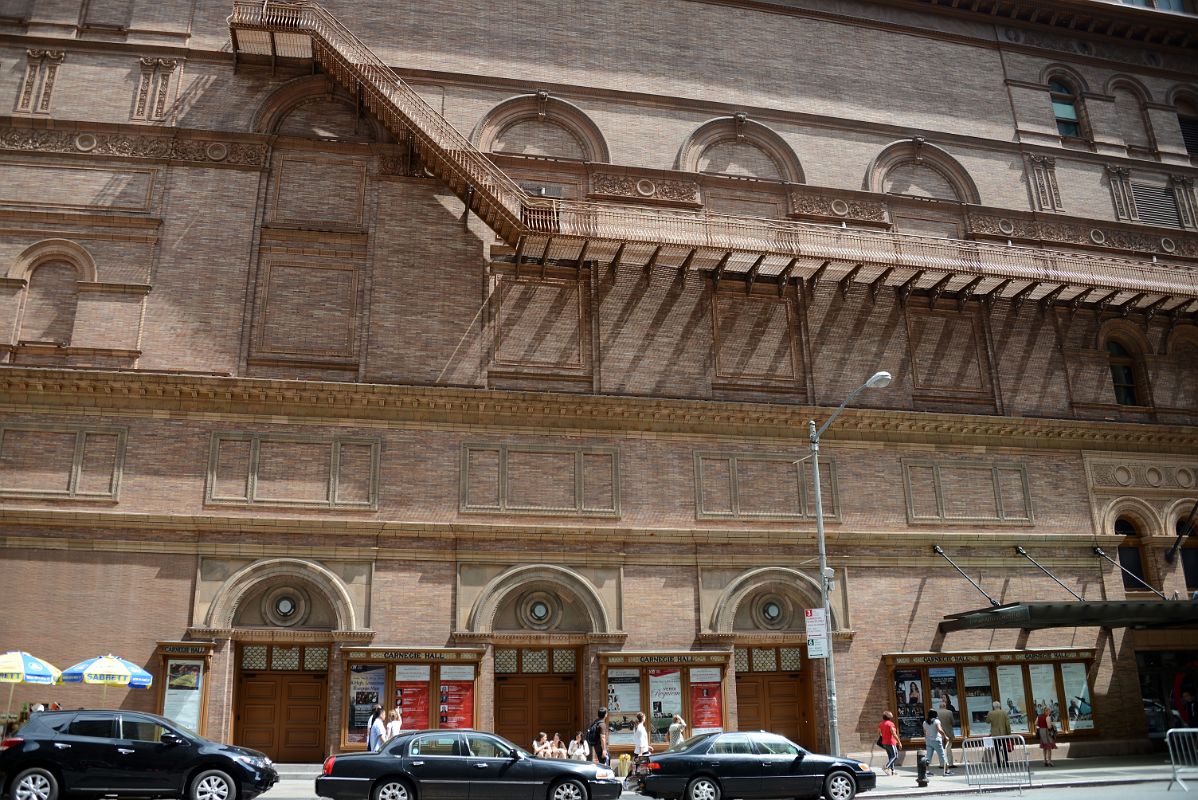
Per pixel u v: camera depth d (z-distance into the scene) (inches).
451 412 1004.6
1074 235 1291.8
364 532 952.3
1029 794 763.4
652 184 1149.7
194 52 1078.4
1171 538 1178.6
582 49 1189.7
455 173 1018.1
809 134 1233.4
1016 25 1387.8
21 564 889.5
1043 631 1109.7
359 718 907.4
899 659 1039.0
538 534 986.1
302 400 975.0
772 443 1078.4
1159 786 789.9
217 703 888.3
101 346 965.8
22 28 1063.0
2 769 599.8
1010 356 1195.3
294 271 1025.5
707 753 711.1
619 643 976.3
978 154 1295.5
